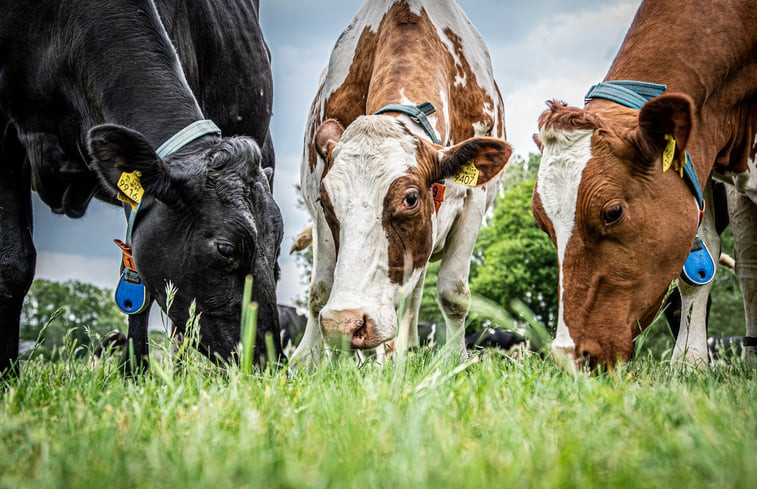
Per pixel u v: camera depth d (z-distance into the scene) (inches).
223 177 185.2
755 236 246.8
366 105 244.7
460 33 257.3
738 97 202.4
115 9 204.4
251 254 184.9
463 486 75.9
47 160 210.7
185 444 95.8
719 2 198.4
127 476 81.4
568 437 95.8
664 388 136.8
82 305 1236.5
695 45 194.9
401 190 189.6
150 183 178.4
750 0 199.6
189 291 186.4
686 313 238.2
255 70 287.4
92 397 133.8
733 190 248.8
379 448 93.7
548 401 122.0
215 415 109.0
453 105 245.6
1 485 80.3
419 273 199.3
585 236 173.0
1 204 204.2
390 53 235.6
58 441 100.3
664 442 91.9
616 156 173.3
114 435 100.9
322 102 262.8
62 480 80.2
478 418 112.0
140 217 191.6
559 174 175.0
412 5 246.7
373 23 253.3
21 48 205.9
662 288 180.4
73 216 225.3
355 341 182.2
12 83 207.6
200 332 187.6
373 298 185.9
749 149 209.5
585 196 171.8
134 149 175.6
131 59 201.3
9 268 196.7
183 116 198.2
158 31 209.3
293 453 91.6
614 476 80.2
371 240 187.9
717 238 250.8
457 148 199.2
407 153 194.7
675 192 178.5
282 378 150.1
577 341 171.9
